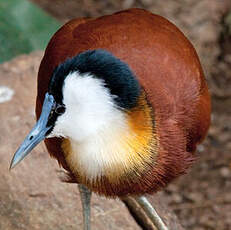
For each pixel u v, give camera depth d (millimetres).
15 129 11250
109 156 7359
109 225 9898
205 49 16250
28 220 9820
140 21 8617
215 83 15781
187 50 8641
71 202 10164
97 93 7004
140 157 7438
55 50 8539
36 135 7297
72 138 7383
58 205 10086
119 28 8391
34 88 12094
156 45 8203
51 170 10586
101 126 7176
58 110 7203
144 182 7758
